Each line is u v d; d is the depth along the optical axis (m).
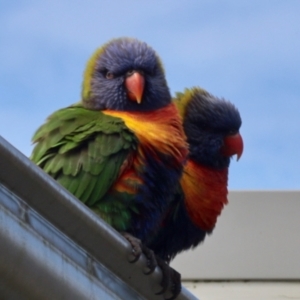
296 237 9.73
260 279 9.52
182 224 8.97
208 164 9.60
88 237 4.04
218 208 9.38
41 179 3.72
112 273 4.31
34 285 3.63
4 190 3.66
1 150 3.57
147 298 4.72
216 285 9.49
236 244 9.68
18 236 3.60
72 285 3.82
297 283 9.55
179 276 6.47
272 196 9.80
